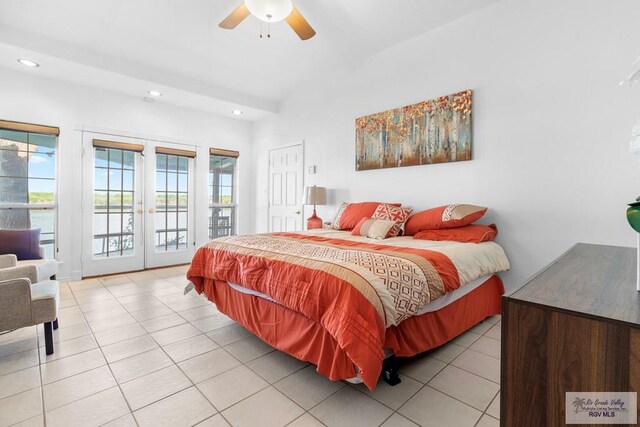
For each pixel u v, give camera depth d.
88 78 3.64
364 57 3.65
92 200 3.96
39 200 3.62
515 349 0.76
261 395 1.57
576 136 2.28
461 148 2.84
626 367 0.62
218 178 5.22
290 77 4.20
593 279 0.97
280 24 3.01
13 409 1.45
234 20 2.38
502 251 2.54
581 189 2.27
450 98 2.91
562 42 2.33
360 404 1.50
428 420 1.38
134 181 4.32
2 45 2.87
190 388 1.63
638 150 0.92
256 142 5.50
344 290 1.44
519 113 2.54
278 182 5.03
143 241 4.40
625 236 2.10
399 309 1.47
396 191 3.38
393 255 1.78
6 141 3.42
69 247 3.79
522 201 2.53
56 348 2.06
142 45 3.31
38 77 3.54
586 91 2.24
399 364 1.81
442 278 1.75
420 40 3.16
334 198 4.07
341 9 2.80
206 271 2.48
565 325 0.70
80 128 3.82
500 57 2.63
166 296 3.21
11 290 1.83
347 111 3.89
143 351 2.03
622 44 2.10
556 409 0.71
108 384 1.66
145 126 4.36
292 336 1.76
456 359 1.92
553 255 2.39
